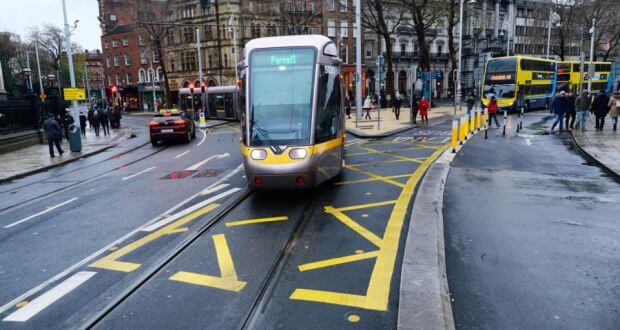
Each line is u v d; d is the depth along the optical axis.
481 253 5.70
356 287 4.79
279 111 8.32
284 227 6.93
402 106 44.84
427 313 4.04
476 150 14.23
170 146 20.47
